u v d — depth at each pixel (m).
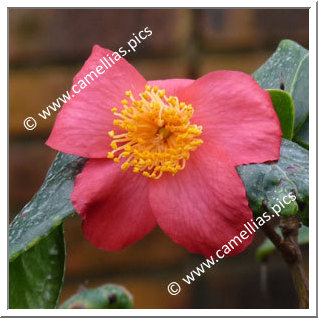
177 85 0.24
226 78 0.24
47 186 0.24
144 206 0.24
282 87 0.26
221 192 0.23
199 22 0.40
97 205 0.23
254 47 0.40
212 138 0.23
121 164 0.24
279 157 0.23
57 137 0.23
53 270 0.25
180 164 0.24
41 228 0.23
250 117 0.23
